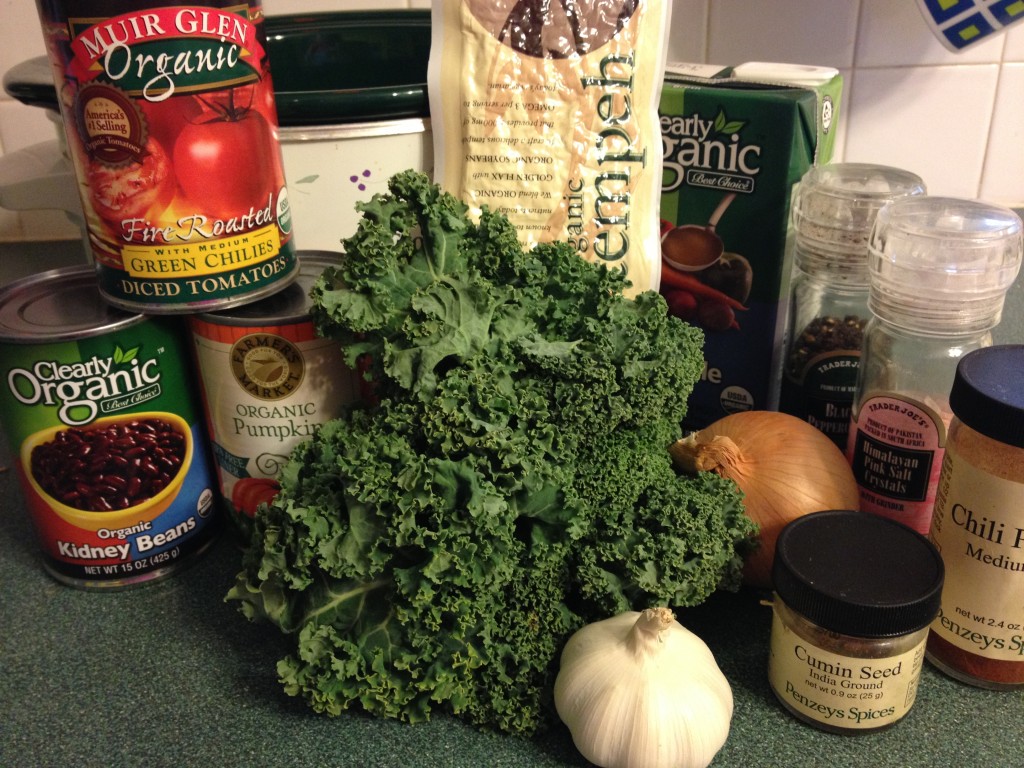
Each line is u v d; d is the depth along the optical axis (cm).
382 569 57
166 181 61
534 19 73
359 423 62
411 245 65
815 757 56
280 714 61
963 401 57
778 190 76
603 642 57
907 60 108
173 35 58
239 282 65
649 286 78
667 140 79
